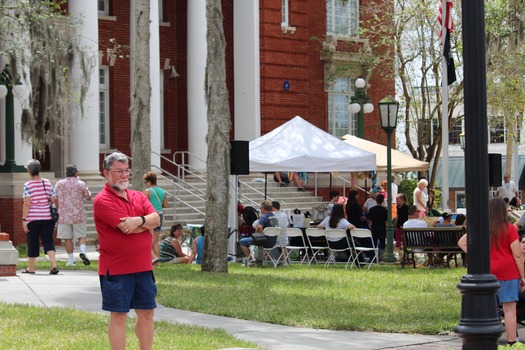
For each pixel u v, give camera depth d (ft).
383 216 85.87
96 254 88.02
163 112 129.49
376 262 81.30
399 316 47.24
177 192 113.09
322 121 137.49
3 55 92.12
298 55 134.00
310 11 136.36
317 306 50.26
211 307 49.47
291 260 86.99
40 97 92.38
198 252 79.82
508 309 40.40
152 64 117.80
